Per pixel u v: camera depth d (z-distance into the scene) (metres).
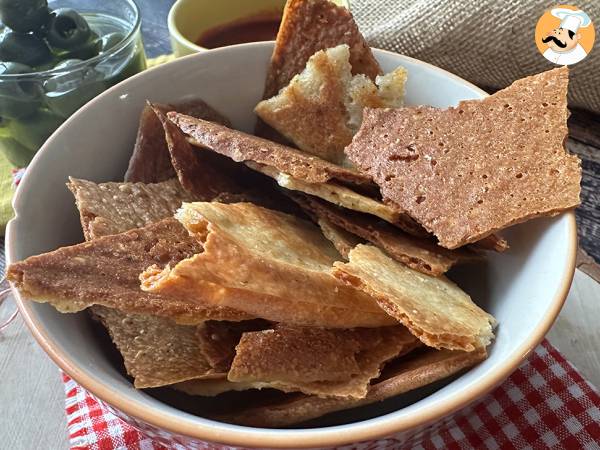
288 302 0.13
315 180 0.15
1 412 0.18
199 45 0.27
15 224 0.15
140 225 0.16
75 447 0.16
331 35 0.19
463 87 0.18
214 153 0.18
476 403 0.14
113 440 0.16
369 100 0.19
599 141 0.26
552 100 0.16
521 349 0.13
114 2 0.26
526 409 0.17
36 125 0.23
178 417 0.12
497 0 0.26
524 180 0.15
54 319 0.14
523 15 0.26
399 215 0.16
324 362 0.14
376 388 0.14
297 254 0.15
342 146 0.19
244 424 0.14
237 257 0.13
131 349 0.14
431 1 0.27
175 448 0.13
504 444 0.16
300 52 0.19
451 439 0.16
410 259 0.15
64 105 0.22
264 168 0.16
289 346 0.14
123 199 0.16
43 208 0.16
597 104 0.26
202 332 0.15
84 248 0.14
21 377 0.18
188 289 0.12
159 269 0.13
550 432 0.16
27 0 0.22
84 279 0.14
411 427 0.12
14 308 0.20
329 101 0.19
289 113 0.19
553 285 0.14
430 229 0.15
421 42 0.28
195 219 0.14
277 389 0.15
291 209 0.18
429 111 0.17
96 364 0.13
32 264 0.13
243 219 0.15
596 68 0.25
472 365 0.14
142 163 0.18
